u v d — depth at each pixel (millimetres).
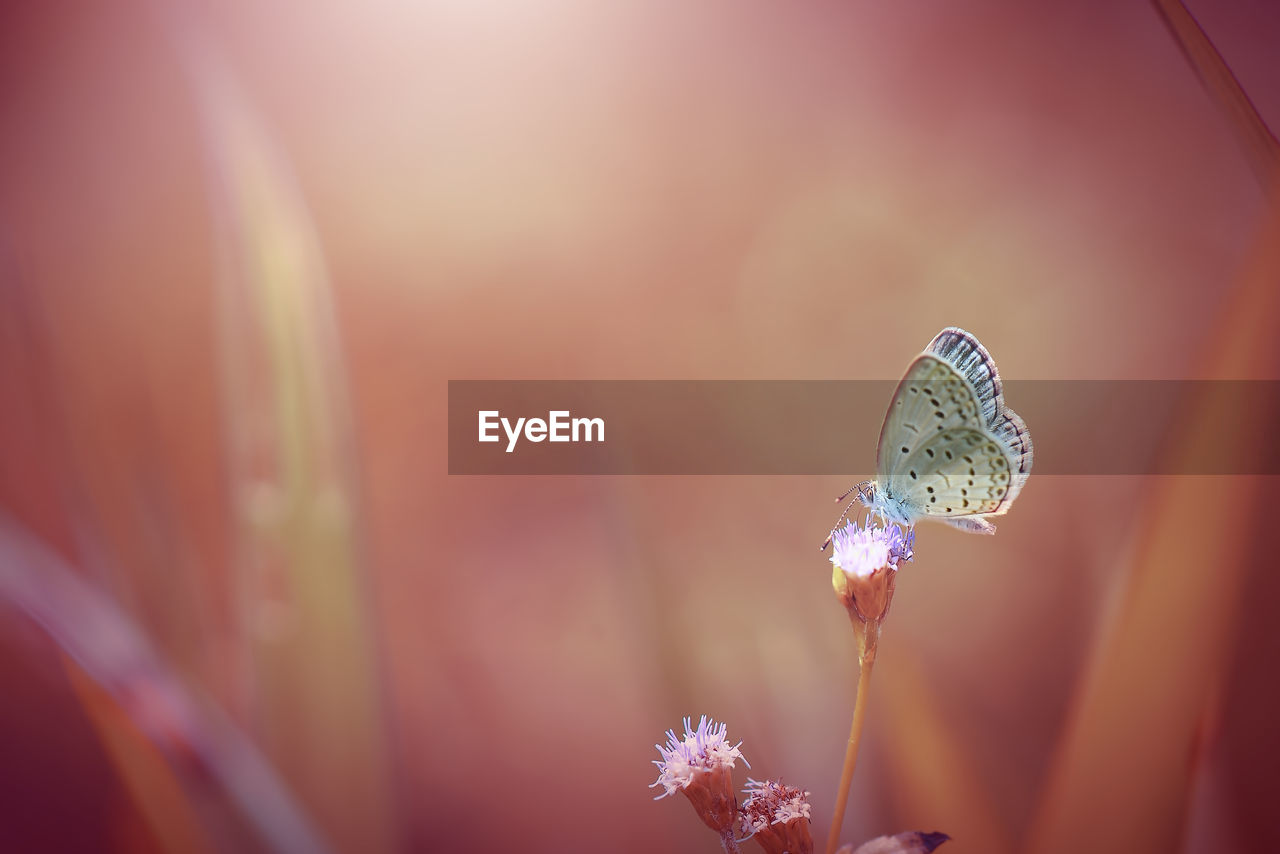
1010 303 216
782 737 156
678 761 133
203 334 212
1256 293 132
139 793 145
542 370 226
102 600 145
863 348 218
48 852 159
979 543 176
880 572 132
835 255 236
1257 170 132
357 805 149
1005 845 148
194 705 143
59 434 155
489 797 171
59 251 231
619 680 179
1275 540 133
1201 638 135
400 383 230
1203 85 134
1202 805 138
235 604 165
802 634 162
